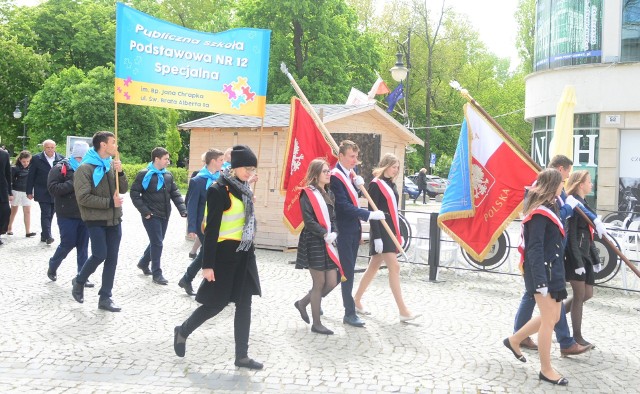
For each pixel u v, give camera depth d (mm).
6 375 5121
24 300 7742
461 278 10141
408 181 38969
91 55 50594
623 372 5688
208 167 8953
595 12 20609
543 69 22344
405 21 45594
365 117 13953
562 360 6004
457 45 47625
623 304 8555
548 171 5355
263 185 12984
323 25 35688
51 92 46281
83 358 5609
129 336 6363
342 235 6977
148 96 7473
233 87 7852
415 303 8266
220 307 5391
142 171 9031
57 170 8578
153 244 8977
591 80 20656
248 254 5438
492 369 5660
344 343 6352
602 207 20516
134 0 48531
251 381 5152
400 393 4996
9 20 50906
